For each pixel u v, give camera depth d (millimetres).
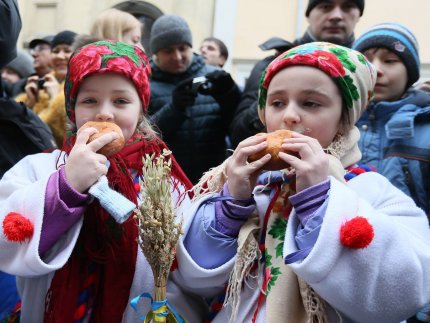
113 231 1421
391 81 2229
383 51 2236
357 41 2391
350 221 1174
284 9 6645
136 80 1486
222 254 1332
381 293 1187
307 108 1369
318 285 1184
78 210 1297
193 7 6852
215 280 1340
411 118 2080
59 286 1354
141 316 1354
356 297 1181
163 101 2809
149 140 1610
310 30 2719
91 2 7262
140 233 1228
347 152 1445
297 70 1365
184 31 2820
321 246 1160
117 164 1488
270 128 1418
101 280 1413
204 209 1388
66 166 1322
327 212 1193
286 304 1242
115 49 1495
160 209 1207
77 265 1391
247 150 1301
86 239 1404
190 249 1357
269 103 1430
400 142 2105
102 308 1382
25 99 3461
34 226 1266
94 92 1450
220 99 2693
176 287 1461
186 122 2648
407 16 6207
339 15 2598
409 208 1365
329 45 1438
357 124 2273
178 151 2633
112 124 1390
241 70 6688
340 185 1250
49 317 1344
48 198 1285
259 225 1382
